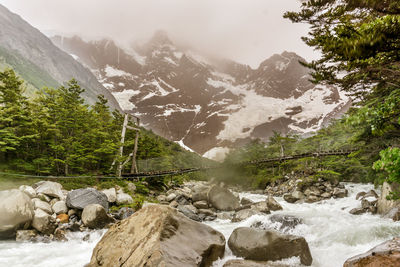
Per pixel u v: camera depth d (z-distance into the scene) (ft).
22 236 31.91
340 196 87.97
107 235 20.85
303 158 112.88
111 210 48.37
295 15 26.11
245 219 49.42
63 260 25.91
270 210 56.03
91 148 77.30
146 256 16.56
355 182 110.42
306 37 28.68
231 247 23.66
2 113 58.70
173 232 19.03
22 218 32.78
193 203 74.23
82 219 38.99
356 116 21.04
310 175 110.52
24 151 63.16
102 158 83.46
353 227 31.53
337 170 116.47
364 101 43.29
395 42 13.29
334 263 22.08
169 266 15.43
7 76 65.41
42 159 60.59
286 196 90.48
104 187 64.64
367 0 13.75
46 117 68.80
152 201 68.80
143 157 108.06
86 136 78.43
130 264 16.81
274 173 150.71
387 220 38.24
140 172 93.50
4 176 52.85
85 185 63.16
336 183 98.73
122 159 79.10
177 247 17.84
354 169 110.11
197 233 20.81
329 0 23.32
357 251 25.02
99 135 83.92
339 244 27.71
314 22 26.40
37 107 69.31
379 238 27.99
